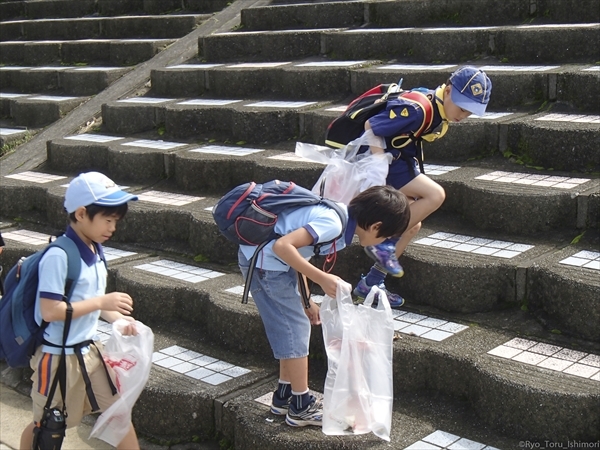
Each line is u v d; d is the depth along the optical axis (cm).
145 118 714
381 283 407
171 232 549
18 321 298
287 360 335
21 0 1187
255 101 696
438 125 399
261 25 862
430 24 761
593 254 411
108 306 299
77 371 304
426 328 392
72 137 721
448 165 536
